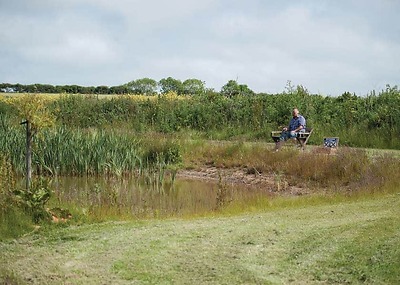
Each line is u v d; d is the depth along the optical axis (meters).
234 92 34.47
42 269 7.56
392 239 7.82
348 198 12.47
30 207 10.31
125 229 9.62
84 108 32.00
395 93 27.11
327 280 6.77
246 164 19.72
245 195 14.47
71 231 9.70
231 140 25.69
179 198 14.43
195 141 23.39
